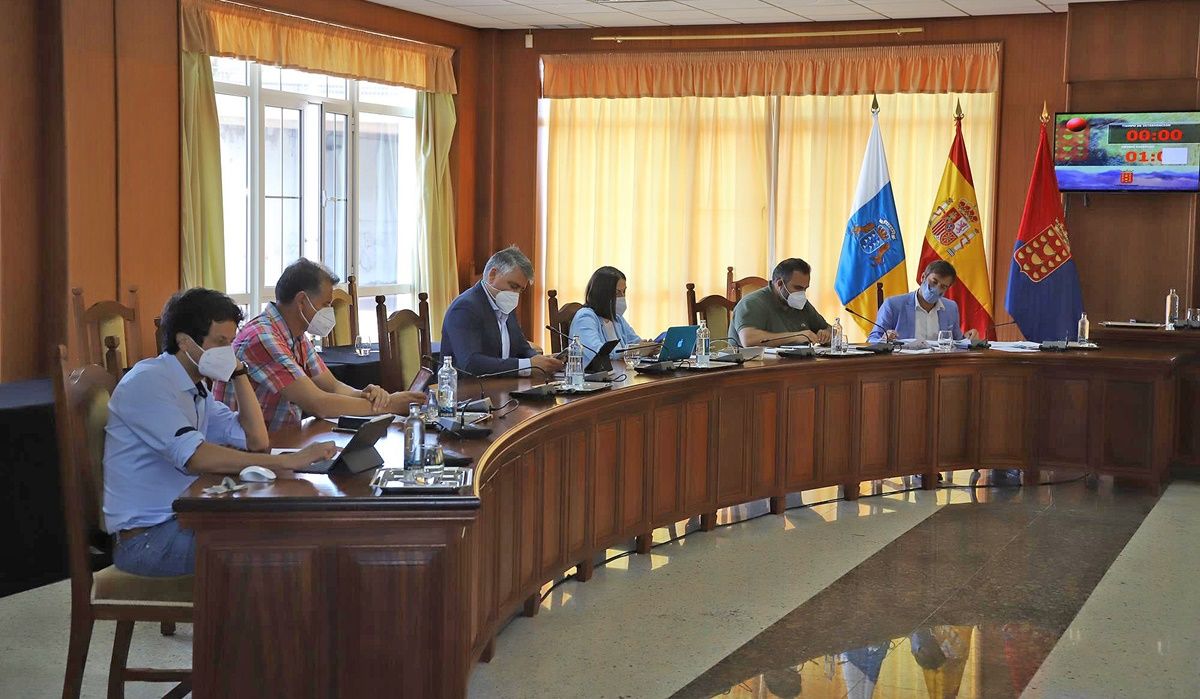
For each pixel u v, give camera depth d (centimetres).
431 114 925
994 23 860
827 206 918
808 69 907
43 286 628
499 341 524
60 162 621
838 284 812
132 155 664
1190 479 714
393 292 935
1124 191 791
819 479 627
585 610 451
